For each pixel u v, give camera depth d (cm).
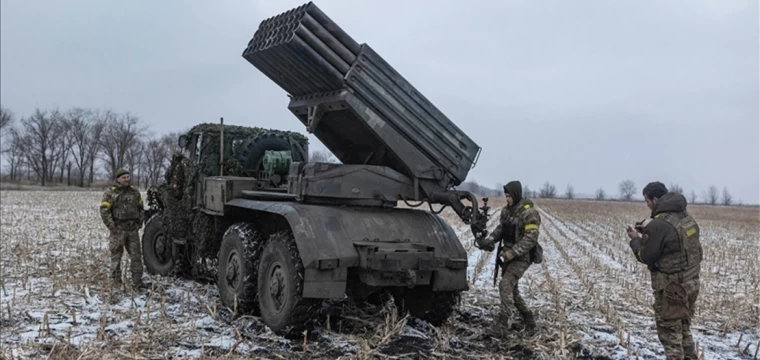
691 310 446
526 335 556
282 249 533
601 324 613
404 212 587
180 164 833
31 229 1426
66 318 570
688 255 444
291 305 506
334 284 502
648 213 3741
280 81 612
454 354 496
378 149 623
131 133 7450
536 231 543
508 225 557
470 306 690
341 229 526
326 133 650
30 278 767
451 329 572
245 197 671
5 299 641
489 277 909
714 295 773
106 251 1032
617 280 895
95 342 481
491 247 557
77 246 1104
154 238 905
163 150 7269
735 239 1877
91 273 787
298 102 616
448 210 2728
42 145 7069
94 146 7362
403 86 571
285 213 534
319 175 557
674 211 453
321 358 474
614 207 5119
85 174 8481
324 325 567
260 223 673
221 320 583
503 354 503
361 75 546
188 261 827
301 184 557
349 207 576
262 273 569
